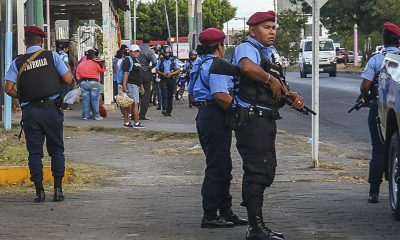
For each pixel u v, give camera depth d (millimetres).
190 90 8102
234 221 8117
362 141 16766
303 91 35438
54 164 9602
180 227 8031
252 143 6969
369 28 63438
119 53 25688
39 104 9383
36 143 9477
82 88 21031
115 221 8352
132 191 10422
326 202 9430
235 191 10359
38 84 9312
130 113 19938
